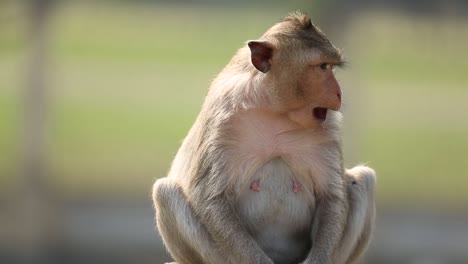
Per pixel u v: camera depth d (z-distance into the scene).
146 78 118.00
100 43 132.88
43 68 73.94
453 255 67.19
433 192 77.19
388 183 79.00
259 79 23.58
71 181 76.50
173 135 92.94
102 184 76.06
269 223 24.59
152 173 79.50
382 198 74.50
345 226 25.17
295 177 24.36
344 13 68.69
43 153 74.25
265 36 23.66
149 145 88.06
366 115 98.69
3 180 75.75
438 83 117.81
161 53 132.00
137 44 136.38
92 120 97.06
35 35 73.12
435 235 68.62
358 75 75.50
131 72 121.44
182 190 24.91
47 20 73.50
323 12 68.38
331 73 23.17
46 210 71.06
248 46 23.77
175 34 143.38
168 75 118.44
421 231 68.88
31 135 74.06
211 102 24.30
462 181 81.00
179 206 24.75
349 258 26.17
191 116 101.44
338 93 23.09
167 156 84.88
